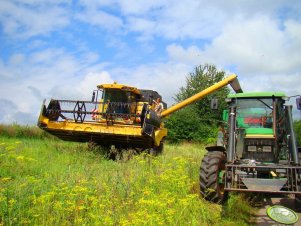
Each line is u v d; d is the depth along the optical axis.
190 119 27.34
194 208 5.89
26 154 10.05
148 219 4.76
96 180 6.86
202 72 34.62
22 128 17.20
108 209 5.46
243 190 6.55
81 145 13.67
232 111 7.95
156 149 12.84
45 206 4.98
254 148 7.86
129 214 5.35
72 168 8.51
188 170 8.66
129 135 11.45
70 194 5.32
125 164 9.66
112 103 12.48
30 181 5.73
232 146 7.39
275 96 8.25
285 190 6.83
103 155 11.48
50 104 12.17
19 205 4.84
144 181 7.20
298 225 6.15
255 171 7.24
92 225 4.79
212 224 5.85
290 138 7.48
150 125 11.35
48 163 9.03
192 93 33.91
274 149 7.75
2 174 7.27
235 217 6.35
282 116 8.22
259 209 7.25
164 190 6.48
